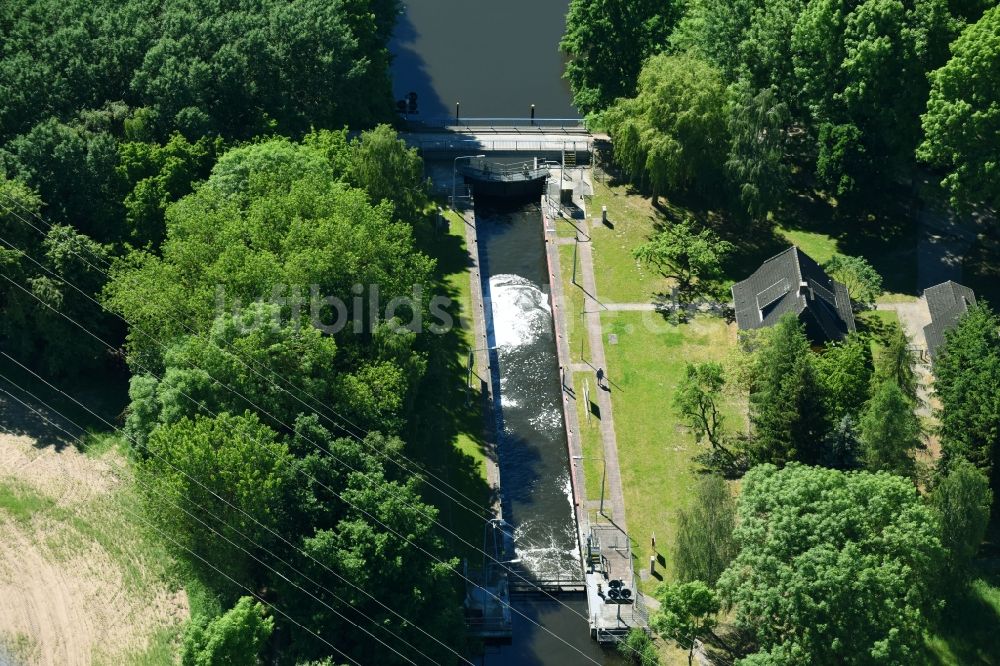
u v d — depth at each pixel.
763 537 94.12
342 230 108.69
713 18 144.88
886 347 124.81
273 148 121.94
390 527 94.62
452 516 110.69
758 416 111.25
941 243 139.25
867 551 92.00
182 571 98.12
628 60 150.75
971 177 127.50
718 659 99.75
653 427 119.50
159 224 123.62
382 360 105.94
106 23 133.38
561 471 118.12
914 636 91.75
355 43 140.88
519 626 104.94
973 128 124.75
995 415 102.88
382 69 153.25
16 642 98.62
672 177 139.62
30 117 127.38
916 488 106.31
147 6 138.00
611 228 143.50
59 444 114.44
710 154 139.00
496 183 149.50
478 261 139.88
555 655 103.12
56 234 116.50
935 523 93.56
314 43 139.38
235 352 100.44
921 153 129.50
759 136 135.50
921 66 131.50
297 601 93.69
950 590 100.44
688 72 138.25
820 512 92.75
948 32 130.88
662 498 112.81
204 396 99.00
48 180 120.62
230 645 87.88
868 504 93.56
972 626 101.06
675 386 123.62
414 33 184.12
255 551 95.56
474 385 123.62
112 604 101.94
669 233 136.38
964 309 122.56
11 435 114.94
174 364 101.19
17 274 115.00
